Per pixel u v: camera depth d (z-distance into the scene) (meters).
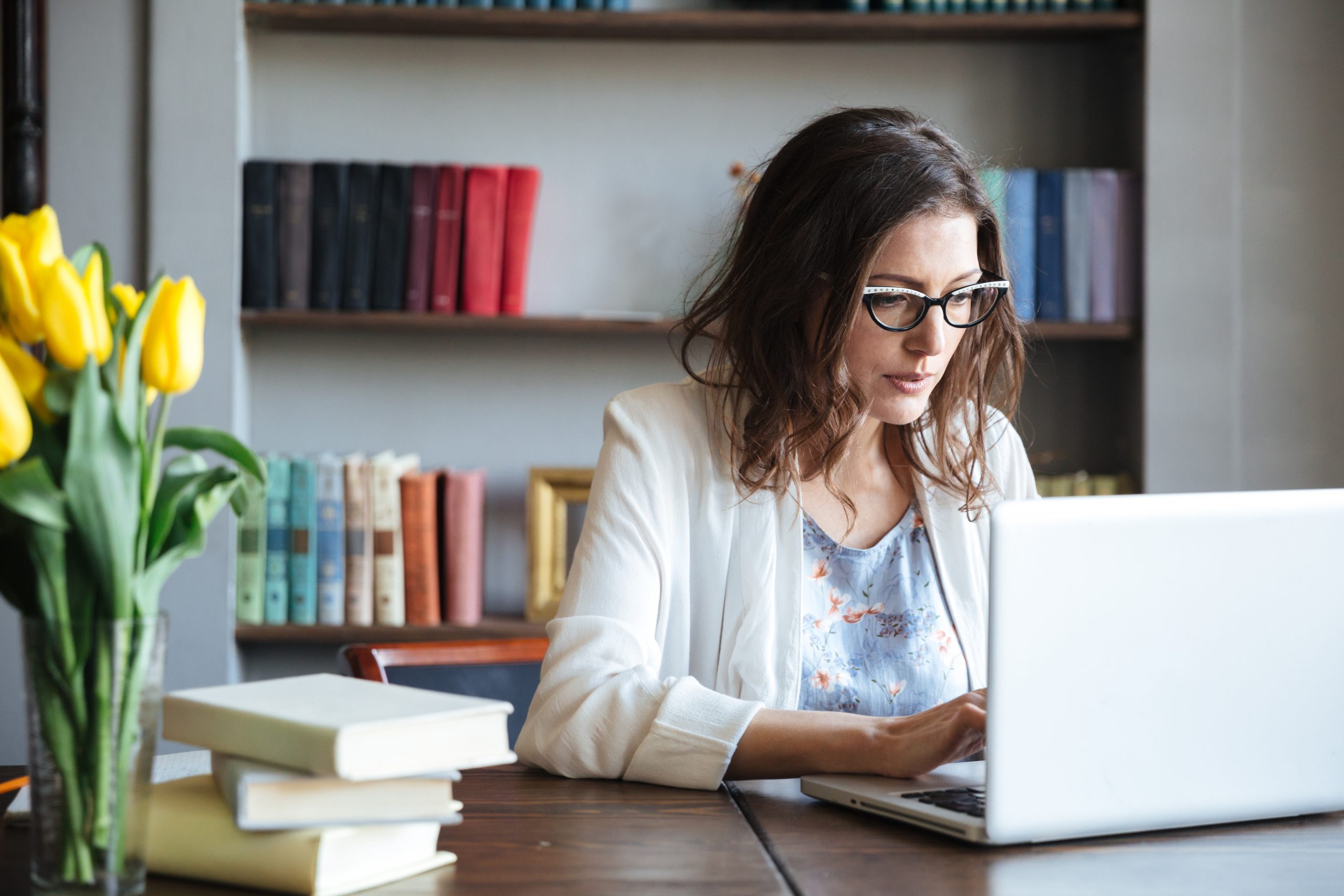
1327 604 0.96
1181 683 0.92
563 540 2.55
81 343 0.70
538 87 2.75
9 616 2.52
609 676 1.14
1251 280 2.67
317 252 2.49
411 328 2.58
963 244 1.31
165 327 0.73
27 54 2.49
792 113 2.76
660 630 1.38
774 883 0.80
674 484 1.40
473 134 2.74
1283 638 0.95
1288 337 2.68
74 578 0.71
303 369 2.76
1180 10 2.54
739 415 1.42
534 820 0.96
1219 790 0.94
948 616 1.47
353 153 2.73
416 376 2.77
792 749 1.06
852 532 1.49
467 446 2.78
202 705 0.81
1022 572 0.87
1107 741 0.90
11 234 0.75
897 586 1.46
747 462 1.39
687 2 2.73
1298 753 0.96
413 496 2.46
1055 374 2.79
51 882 0.70
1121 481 2.62
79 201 2.57
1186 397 2.57
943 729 1.00
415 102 2.73
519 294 2.54
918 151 1.31
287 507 2.46
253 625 2.47
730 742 1.05
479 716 0.82
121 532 0.71
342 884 0.77
